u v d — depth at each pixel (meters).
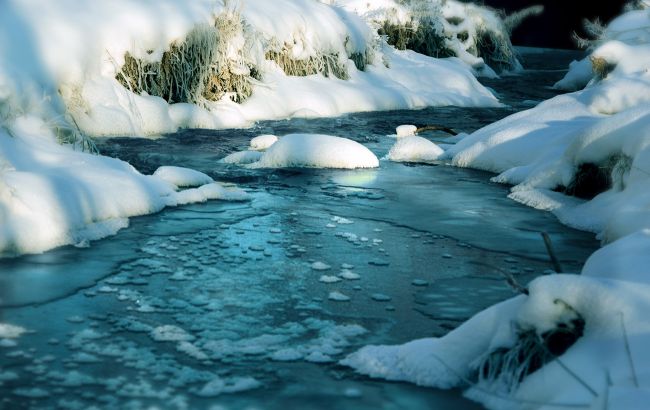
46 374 3.64
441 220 6.82
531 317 3.42
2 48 9.30
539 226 6.68
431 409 3.39
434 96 16.02
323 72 15.05
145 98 11.44
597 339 3.27
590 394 2.97
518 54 24.59
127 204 6.56
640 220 5.73
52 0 10.64
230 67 12.84
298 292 4.88
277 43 14.08
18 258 5.37
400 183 8.39
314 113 13.48
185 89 12.06
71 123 9.30
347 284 5.07
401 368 3.73
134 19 11.34
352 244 6.00
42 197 5.83
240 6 13.42
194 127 11.80
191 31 12.09
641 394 2.78
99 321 4.32
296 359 3.89
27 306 4.51
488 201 7.58
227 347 4.01
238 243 5.94
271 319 4.42
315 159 9.15
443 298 4.86
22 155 6.77
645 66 10.98
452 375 3.62
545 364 3.35
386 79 16.28
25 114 8.09
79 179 6.48
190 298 4.73
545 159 8.10
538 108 10.18
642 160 6.48
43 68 9.63
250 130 11.77
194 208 6.99
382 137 11.66
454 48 20.97
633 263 4.02
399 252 5.83
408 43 19.98
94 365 3.76
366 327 4.35
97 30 10.77
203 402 3.41
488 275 5.34
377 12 19.20
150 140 10.48
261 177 8.51
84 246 5.69
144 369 3.73
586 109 9.66
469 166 9.39
